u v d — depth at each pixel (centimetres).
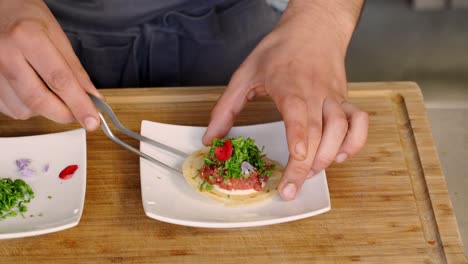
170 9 150
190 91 138
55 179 114
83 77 113
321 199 108
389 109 135
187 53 159
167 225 109
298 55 120
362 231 108
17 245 106
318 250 105
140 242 107
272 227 109
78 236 108
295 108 109
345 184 117
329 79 119
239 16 156
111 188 117
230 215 107
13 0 115
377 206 113
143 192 109
